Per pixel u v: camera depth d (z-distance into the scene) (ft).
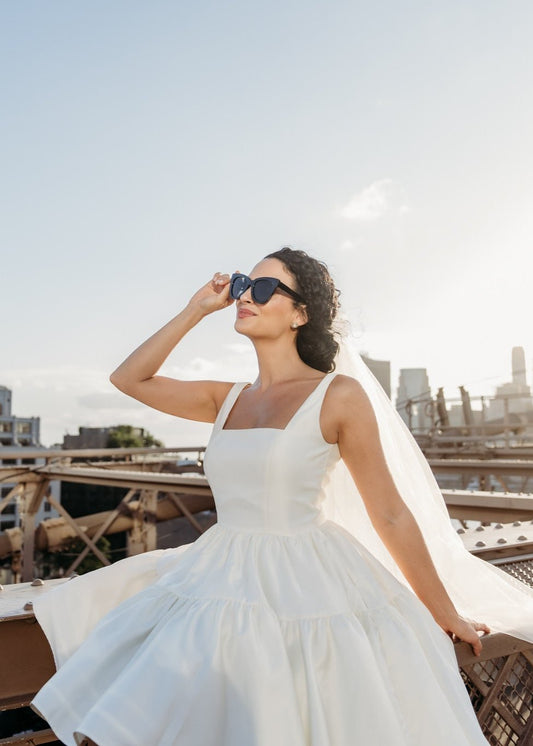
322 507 5.82
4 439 330.95
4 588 5.72
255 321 5.85
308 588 4.82
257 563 5.03
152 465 41.86
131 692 4.01
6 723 16.07
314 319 5.92
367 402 5.42
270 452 5.20
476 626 5.78
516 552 7.90
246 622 4.46
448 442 49.73
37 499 40.86
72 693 4.31
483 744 4.48
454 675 4.73
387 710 4.20
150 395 6.31
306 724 4.28
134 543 37.93
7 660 4.91
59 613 5.07
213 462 5.56
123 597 5.46
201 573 5.00
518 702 6.31
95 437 204.74
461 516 16.35
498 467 26.18
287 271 5.94
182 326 6.29
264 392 5.89
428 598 5.33
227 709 4.19
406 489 6.10
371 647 4.57
